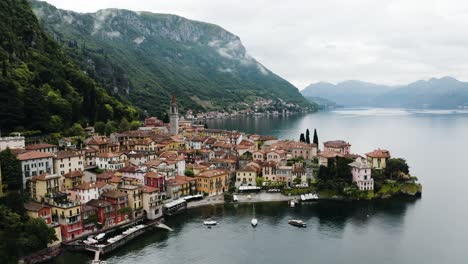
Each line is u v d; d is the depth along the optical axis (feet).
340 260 421.18
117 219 489.67
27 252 393.70
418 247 452.76
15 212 416.67
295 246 454.40
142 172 585.63
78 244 424.05
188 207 583.99
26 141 639.76
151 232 488.02
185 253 431.84
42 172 533.55
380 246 455.22
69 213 433.48
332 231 498.69
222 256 427.33
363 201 621.31
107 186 532.32
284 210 576.20
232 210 574.97
